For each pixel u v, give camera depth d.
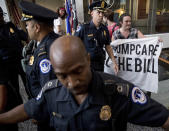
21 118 0.67
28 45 1.34
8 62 1.40
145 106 0.56
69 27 3.78
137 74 2.05
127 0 4.52
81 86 0.46
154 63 1.90
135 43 1.96
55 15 1.15
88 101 0.54
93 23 1.83
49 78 0.91
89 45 1.81
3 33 1.48
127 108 0.56
